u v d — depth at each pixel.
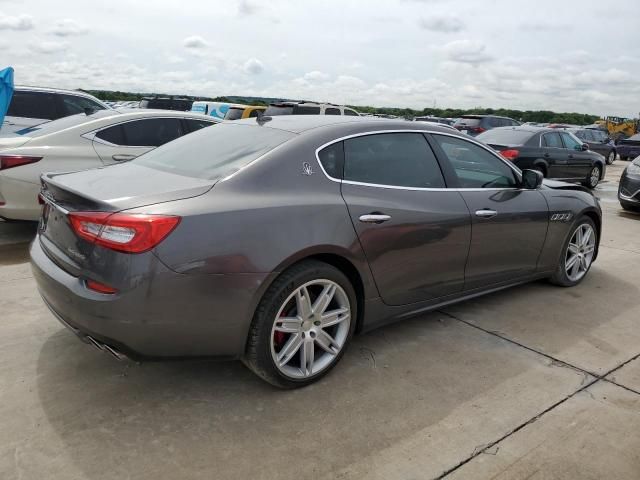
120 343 2.46
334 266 3.08
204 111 16.33
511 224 4.04
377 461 2.42
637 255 6.34
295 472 2.33
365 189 3.17
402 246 3.29
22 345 3.34
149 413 2.71
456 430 2.67
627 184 9.20
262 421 2.68
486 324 4.00
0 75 7.50
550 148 10.95
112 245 2.40
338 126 3.26
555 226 4.52
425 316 4.11
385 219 3.16
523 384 3.14
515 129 11.26
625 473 2.40
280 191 2.84
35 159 5.54
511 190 4.14
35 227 6.42
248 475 2.30
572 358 3.51
